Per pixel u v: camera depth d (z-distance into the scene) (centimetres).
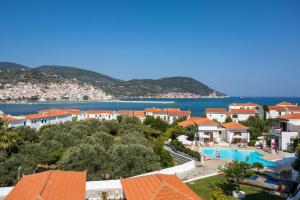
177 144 6694
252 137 8050
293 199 3219
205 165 5134
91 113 13950
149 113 13075
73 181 2845
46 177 2778
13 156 4738
